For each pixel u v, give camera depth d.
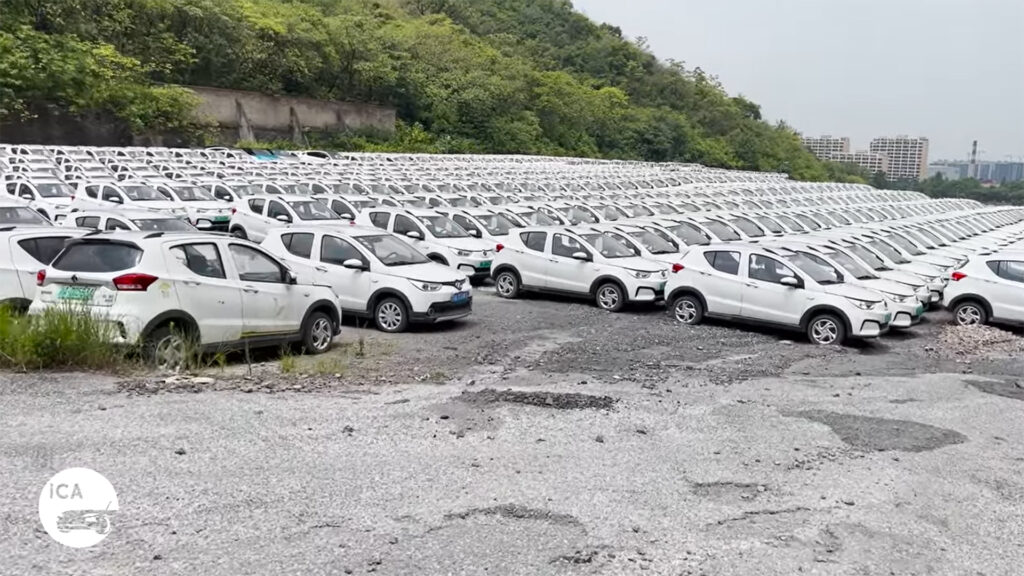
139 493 5.46
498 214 21.64
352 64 63.91
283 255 14.25
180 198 23.61
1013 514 6.23
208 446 6.48
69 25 46.00
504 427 7.59
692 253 15.63
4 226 11.88
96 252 9.12
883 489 6.59
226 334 9.81
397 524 5.28
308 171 36.06
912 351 13.92
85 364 8.66
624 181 43.75
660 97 105.00
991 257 17.02
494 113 73.06
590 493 6.05
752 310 14.77
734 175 71.94
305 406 7.93
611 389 9.53
